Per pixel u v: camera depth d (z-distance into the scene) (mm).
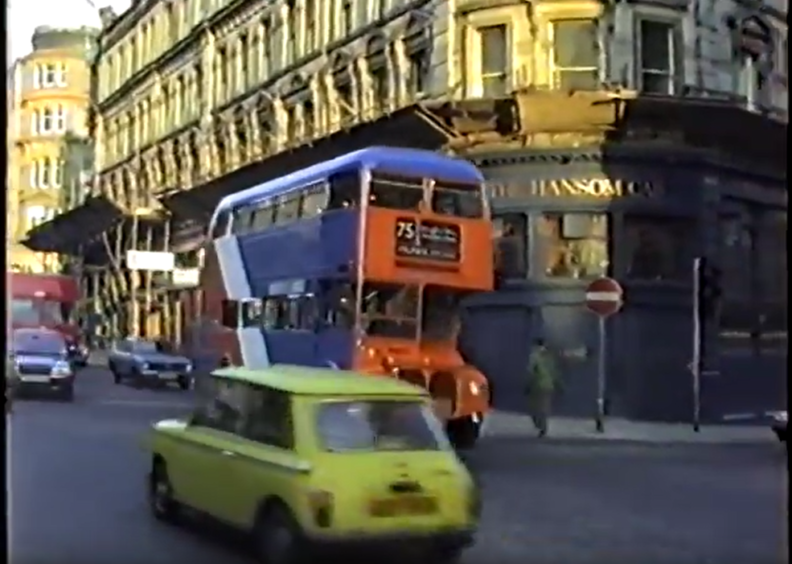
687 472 16266
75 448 17516
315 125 36750
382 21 32312
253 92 42312
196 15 50156
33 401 27281
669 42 27906
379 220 18219
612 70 27109
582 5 27203
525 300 27016
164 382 33969
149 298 50031
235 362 23625
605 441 20906
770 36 29797
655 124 26906
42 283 39969
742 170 28578
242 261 23641
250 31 43531
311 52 37312
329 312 18891
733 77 28859
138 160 57250
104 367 46344
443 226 18719
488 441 20578
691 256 27344
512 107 26562
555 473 16047
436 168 18781
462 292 18922
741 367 28078
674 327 27031
